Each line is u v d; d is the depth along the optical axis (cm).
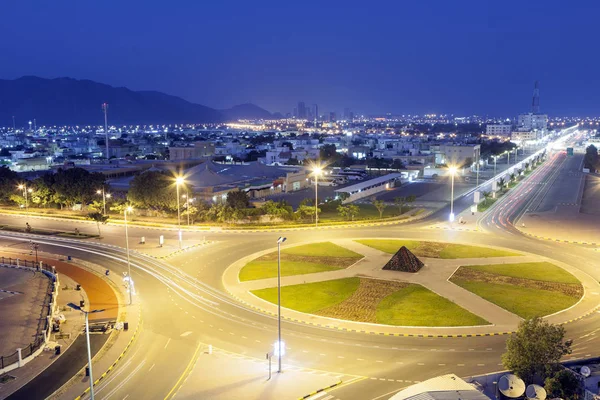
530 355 4322
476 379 4500
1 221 12400
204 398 4334
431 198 16000
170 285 7462
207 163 16938
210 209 12194
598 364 4788
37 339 5584
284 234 10869
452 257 8831
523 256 8912
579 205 14538
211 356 5153
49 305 6606
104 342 5500
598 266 8312
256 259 8794
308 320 6066
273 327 5878
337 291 7075
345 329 5791
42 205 14338
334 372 4775
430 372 4750
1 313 6406
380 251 9288
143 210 13000
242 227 11544
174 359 5094
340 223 11931
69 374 4803
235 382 4609
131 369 4888
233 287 7325
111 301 6819
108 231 11206
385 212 13500
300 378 4672
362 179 19888
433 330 5731
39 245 9975
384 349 5259
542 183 19612
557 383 4144
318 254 9094
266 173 17788
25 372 4859
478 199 13900
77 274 8062
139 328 5881
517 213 13325
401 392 3978
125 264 8600
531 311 6272
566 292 6988
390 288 7181
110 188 14550
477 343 5378
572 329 5700
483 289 7119
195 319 6153
